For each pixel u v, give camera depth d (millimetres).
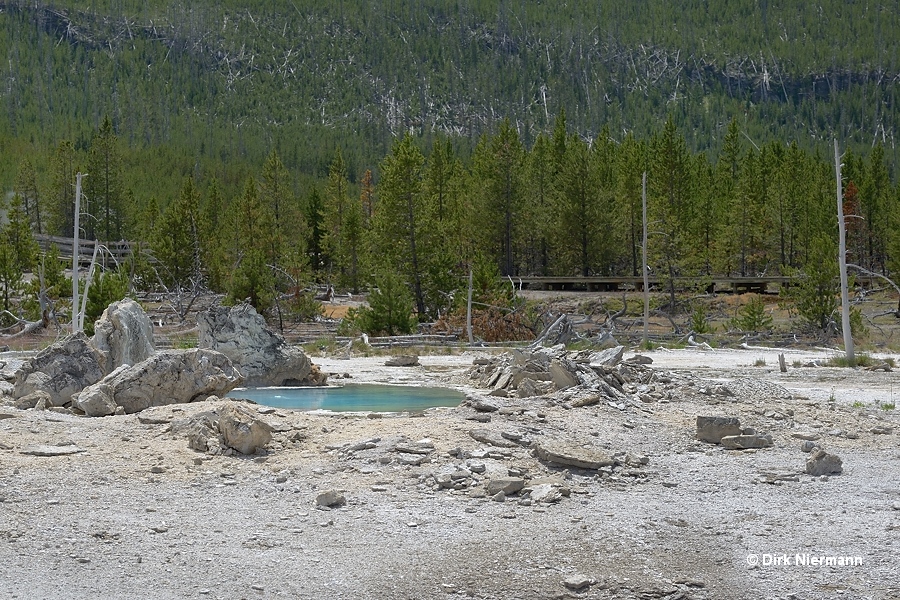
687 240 64438
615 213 71750
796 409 17719
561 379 17969
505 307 42500
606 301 62094
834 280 45250
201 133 182125
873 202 77562
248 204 72438
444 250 56500
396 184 56000
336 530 9602
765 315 53562
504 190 71312
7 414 14484
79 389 17781
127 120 177125
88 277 33312
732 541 9617
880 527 10156
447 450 12562
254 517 9969
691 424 15703
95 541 9055
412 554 8938
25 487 10750
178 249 66812
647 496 11305
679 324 55750
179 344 34750
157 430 13836
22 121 165000
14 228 62906
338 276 76188
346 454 12438
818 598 8172
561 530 9789
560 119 87125
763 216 76438
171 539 9180
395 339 38344
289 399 19906
